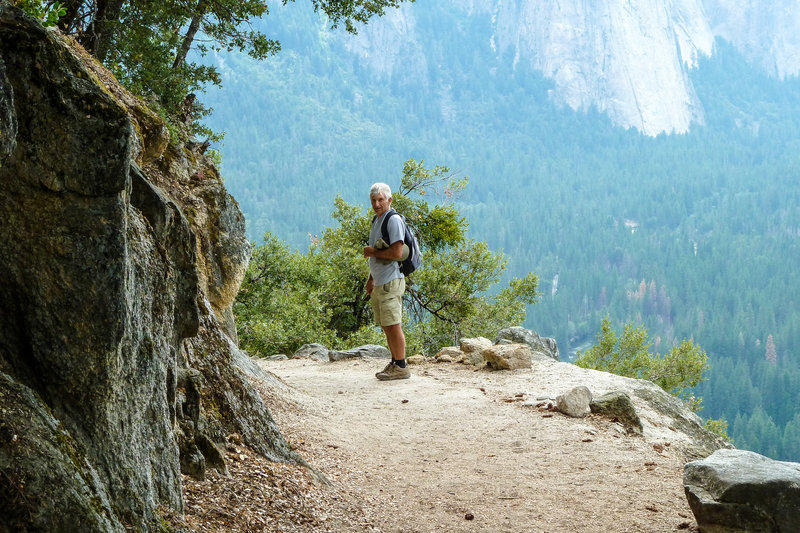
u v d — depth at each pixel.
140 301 3.18
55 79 2.68
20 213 2.64
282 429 6.59
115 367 2.85
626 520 4.91
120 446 2.94
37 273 2.66
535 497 5.39
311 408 7.72
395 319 9.78
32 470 2.31
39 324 2.67
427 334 26.69
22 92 2.61
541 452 6.63
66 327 2.71
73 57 2.82
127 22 14.22
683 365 26.56
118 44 13.73
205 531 3.49
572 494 5.47
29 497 2.26
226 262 10.18
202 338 5.42
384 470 6.00
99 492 2.54
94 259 2.75
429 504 5.18
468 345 11.66
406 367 10.03
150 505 3.11
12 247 2.63
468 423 7.61
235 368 5.55
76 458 2.54
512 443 6.90
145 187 3.57
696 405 26.05
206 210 10.10
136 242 3.29
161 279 3.54
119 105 2.84
